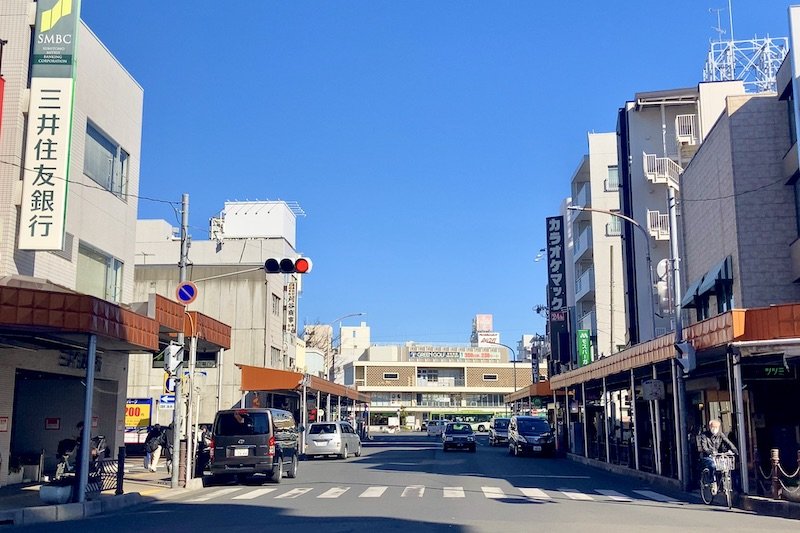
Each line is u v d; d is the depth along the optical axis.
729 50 39.53
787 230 25.30
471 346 112.69
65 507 14.69
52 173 19.09
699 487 19.97
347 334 128.88
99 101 23.91
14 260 19.22
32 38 20.39
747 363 18.45
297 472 26.91
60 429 23.95
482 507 15.81
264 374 37.81
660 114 42.34
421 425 107.00
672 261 21.11
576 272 54.47
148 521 13.71
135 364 44.59
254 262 50.28
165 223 52.50
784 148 25.78
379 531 12.09
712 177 28.50
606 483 22.66
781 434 21.59
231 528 12.55
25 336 17.41
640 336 40.75
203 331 24.19
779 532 12.41
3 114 19.61
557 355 55.56
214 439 21.38
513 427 40.12
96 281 24.16
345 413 70.88
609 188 48.91
